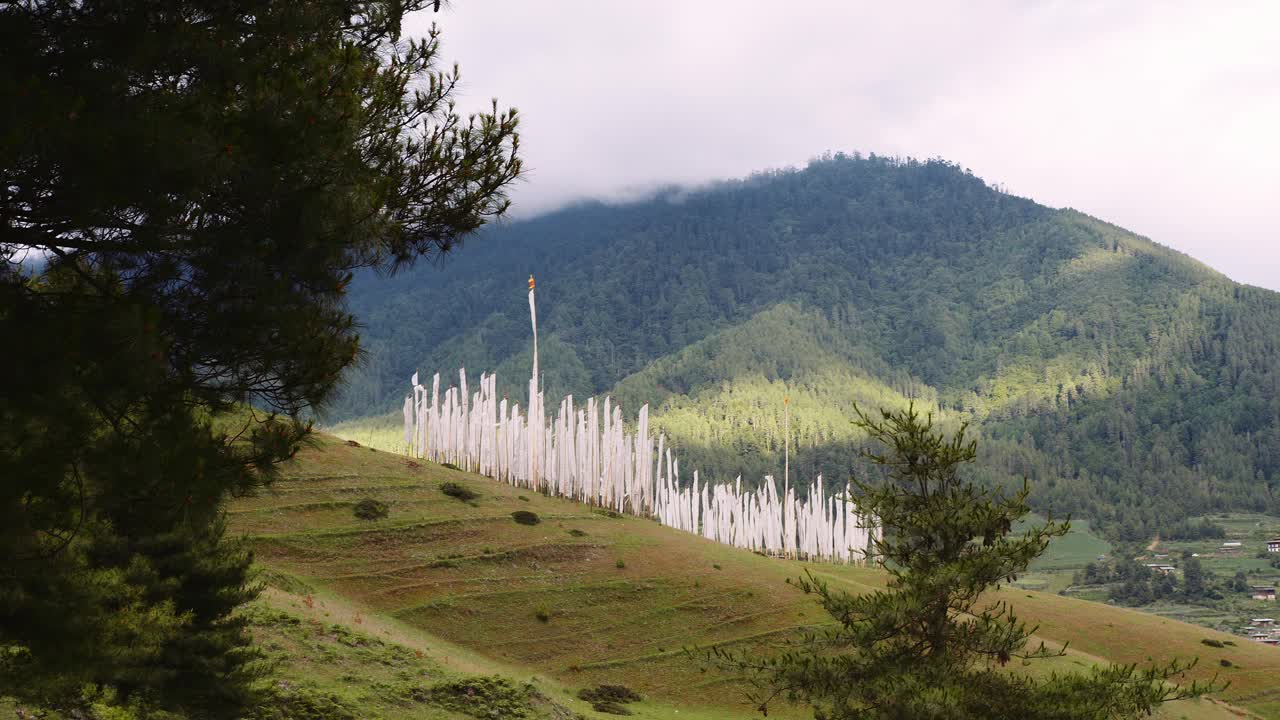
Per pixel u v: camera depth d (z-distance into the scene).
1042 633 96.19
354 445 100.12
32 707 23.05
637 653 69.44
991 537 28.23
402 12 14.04
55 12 10.18
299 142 10.64
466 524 85.38
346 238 11.53
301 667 42.06
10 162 9.16
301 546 73.81
